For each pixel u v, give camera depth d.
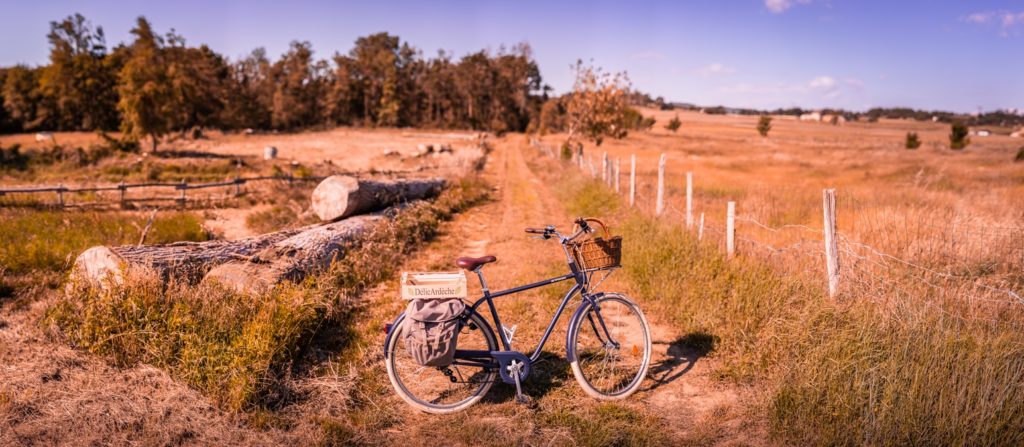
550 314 5.67
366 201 11.00
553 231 3.98
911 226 7.95
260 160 35.75
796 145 58.91
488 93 119.12
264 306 4.59
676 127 93.44
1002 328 4.28
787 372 3.94
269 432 3.46
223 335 4.25
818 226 9.98
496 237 10.38
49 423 3.43
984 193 15.71
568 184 17.64
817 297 4.90
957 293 5.10
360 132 95.75
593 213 12.66
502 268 7.89
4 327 4.91
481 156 34.75
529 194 17.62
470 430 3.48
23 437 3.28
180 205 15.36
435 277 3.57
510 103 120.81
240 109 93.88
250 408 3.69
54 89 76.69
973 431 3.17
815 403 3.56
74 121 82.56
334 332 5.14
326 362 4.45
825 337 4.26
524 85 123.31
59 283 6.25
